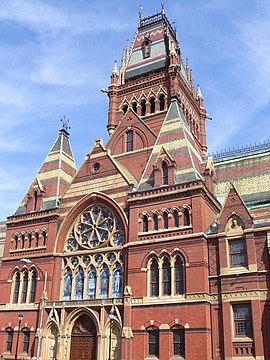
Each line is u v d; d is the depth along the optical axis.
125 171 54.66
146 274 44.53
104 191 52.31
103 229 50.88
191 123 72.50
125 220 48.84
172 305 41.44
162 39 75.88
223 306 39.91
